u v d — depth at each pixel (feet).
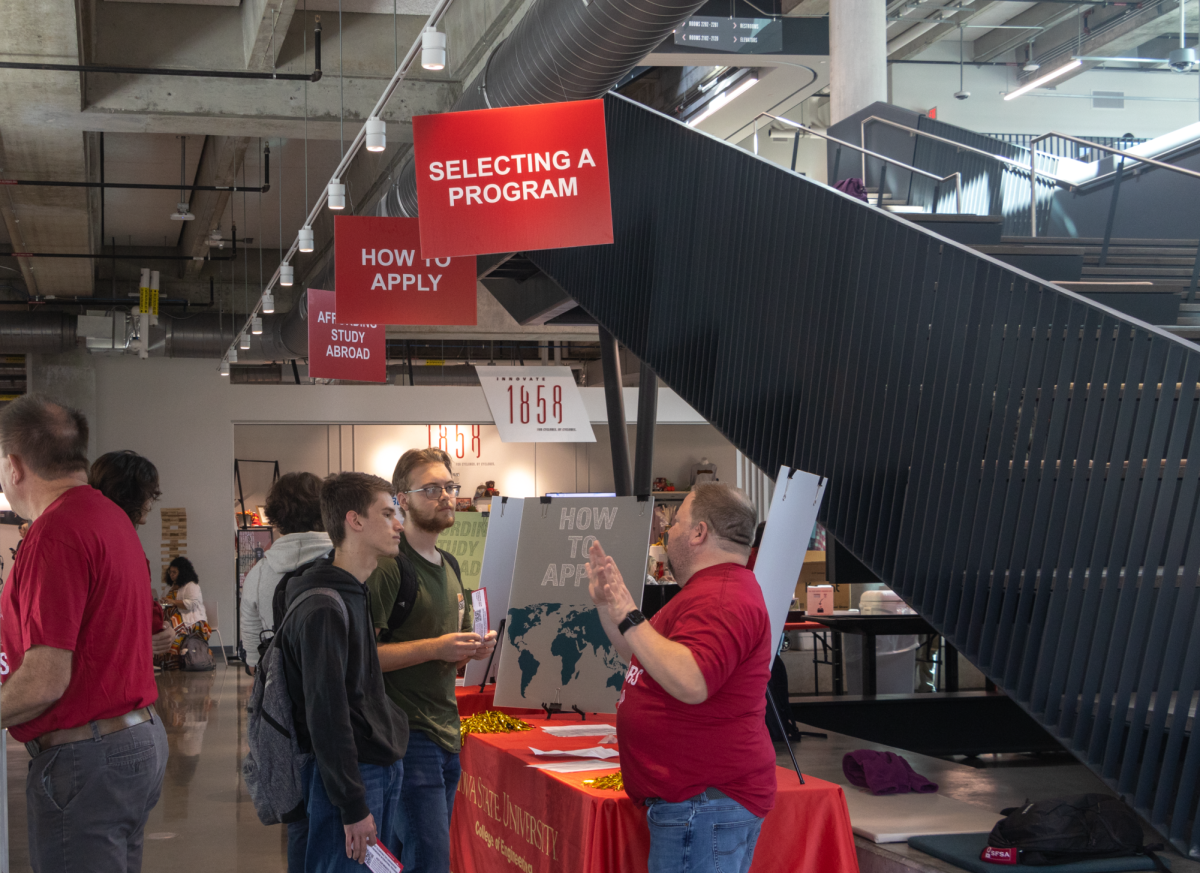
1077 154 51.90
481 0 27.20
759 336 18.52
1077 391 12.02
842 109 33.63
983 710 24.48
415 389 55.62
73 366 53.16
